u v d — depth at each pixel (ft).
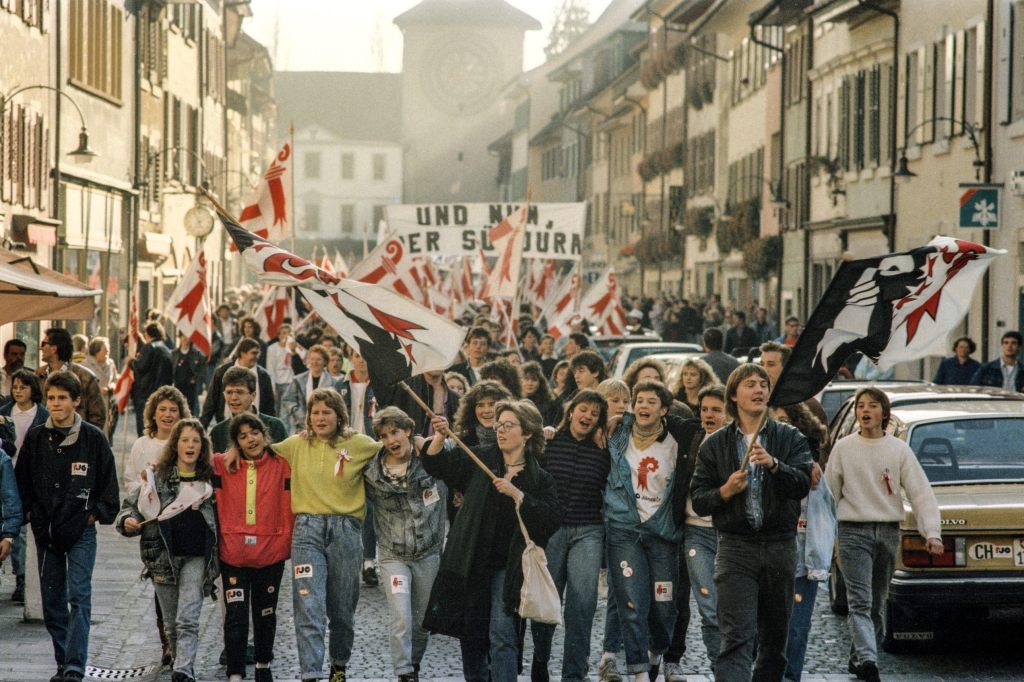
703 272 197.77
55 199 110.52
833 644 38.34
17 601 44.04
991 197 83.35
